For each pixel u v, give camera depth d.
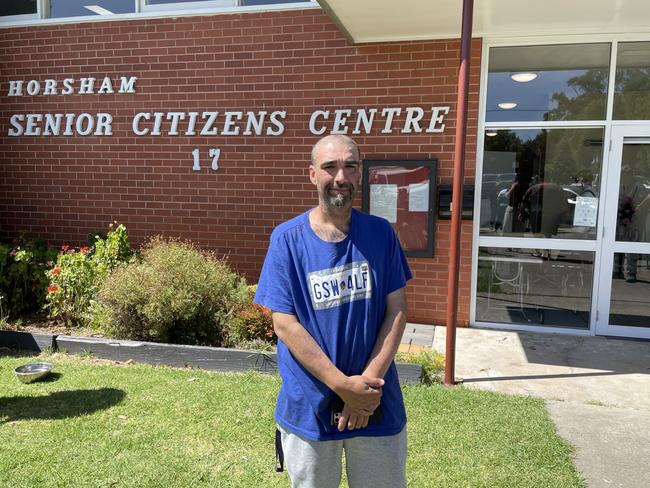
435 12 4.80
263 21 5.89
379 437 1.88
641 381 4.20
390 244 1.97
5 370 4.25
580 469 2.86
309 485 1.88
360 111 5.70
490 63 5.55
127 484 2.66
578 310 5.56
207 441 3.09
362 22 5.06
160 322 4.61
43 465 2.81
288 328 1.82
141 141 6.41
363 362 1.86
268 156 6.05
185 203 6.36
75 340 4.69
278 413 1.96
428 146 5.59
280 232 1.92
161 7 6.30
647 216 5.35
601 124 5.37
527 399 3.76
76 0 6.64
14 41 6.70
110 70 6.41
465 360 4.66
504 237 5.66
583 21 4.95
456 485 2.67
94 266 5.45
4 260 5.57
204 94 6.15
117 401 3.62
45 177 6.80
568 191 5.51
